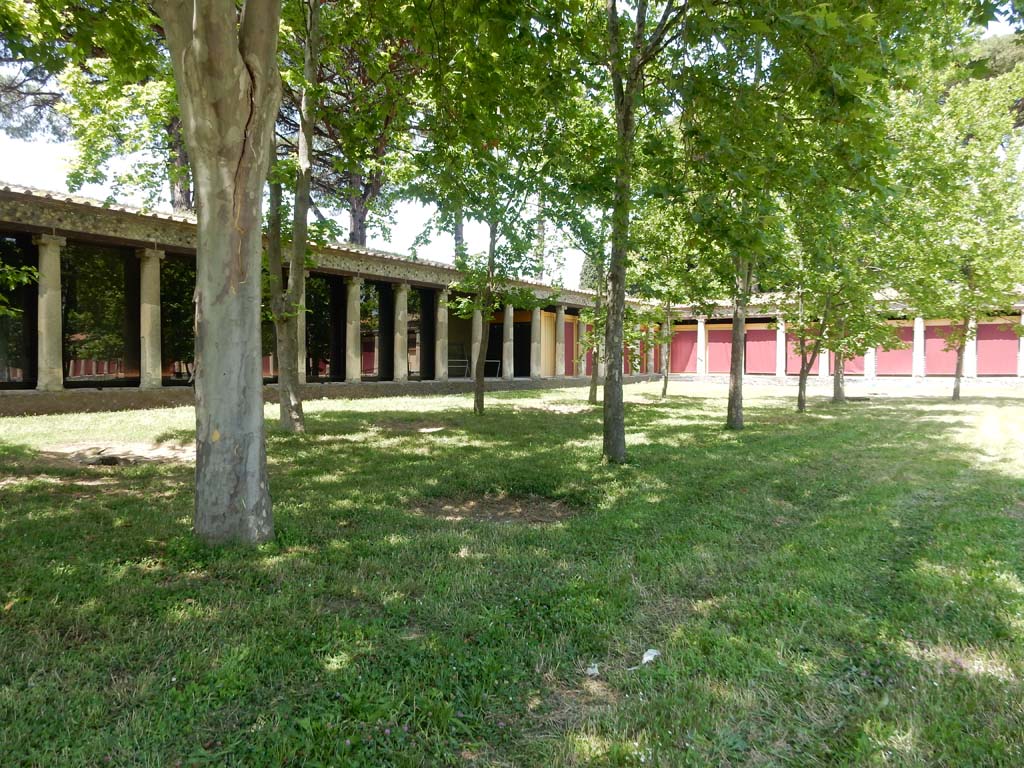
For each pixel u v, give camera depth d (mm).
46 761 2346
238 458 5020
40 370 14469
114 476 7754
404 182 12906
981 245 19531
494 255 15508
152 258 16359
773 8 5590
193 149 4723
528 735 2660
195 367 5043
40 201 14109
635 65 8625
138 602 3838
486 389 25844
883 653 3350
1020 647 3408
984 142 19531
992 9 5941
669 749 2527
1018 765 2416
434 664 3176
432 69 8039
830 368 36031
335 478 7832
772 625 3686
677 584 4371
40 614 3625
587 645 3445
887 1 5996
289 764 2398
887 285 18000
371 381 23141
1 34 7543
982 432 13227
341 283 22047
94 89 11117
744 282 13555
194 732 2586
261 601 3908
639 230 14781
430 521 5984
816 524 6008
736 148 6680
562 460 9344
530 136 8406
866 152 6746
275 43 4836
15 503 6254
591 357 34594
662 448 10648
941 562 4809
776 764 2467
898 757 2469
